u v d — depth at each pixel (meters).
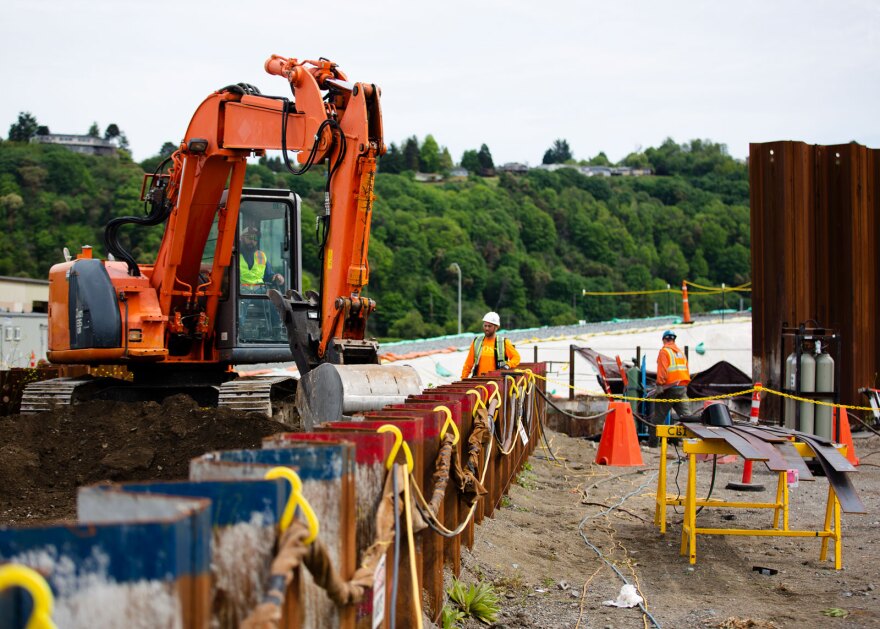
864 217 18.42
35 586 1.82
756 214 17.55
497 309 85.94
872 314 18.84
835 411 14.95
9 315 27.94
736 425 9.70
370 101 11.04
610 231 109.06
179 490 2.64
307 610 3.26
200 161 12.61
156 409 11.78
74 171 69.19
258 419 11.54
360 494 3.97
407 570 4.88
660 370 17.91
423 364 28.05
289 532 2.74
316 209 65.94
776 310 17.31
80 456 10.92
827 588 8.03
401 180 95.69
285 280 13.95
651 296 101.69
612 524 10.74
